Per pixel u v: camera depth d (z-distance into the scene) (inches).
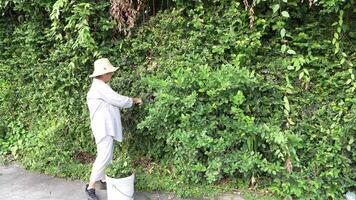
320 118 157.9
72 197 169.6
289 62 157.9
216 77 156.6
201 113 158.7
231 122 161.2
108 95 161.0
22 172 196.9
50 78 202.7
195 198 166.2
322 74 155.2
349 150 150.8
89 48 178.1
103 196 168.7
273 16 155.9
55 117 207.5
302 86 159.3
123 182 153.1
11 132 219.5
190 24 171.5
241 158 161.3
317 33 154.3
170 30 175.6
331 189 156.6
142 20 184.1
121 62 185.8
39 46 205.5
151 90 180.2
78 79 194.9
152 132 182.4
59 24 186.2
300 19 158.4
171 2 181.2
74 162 198.7
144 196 168.2
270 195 163.9
